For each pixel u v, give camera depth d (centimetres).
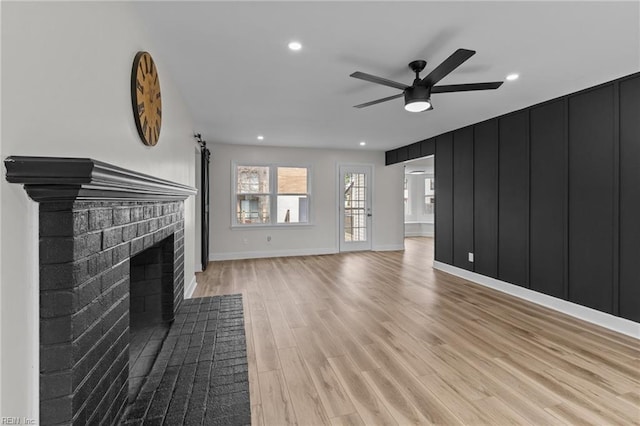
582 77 276
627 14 183
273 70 263
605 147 286
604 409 171
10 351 87
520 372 207
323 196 660
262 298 357
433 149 531
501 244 396
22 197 91
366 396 182
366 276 466
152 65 199
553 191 332
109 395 135
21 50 88
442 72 213
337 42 217
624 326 270
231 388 181
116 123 149
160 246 268
